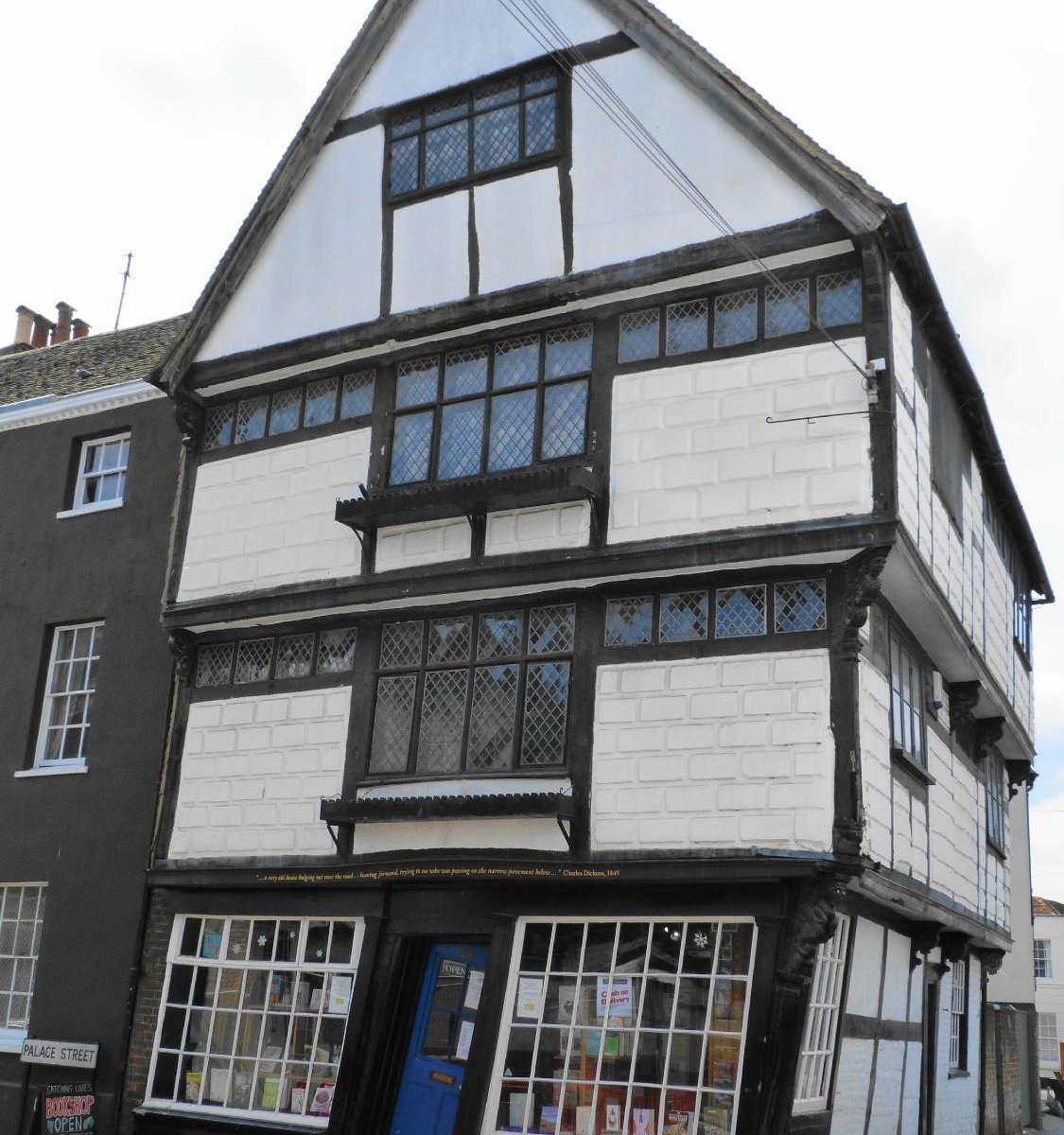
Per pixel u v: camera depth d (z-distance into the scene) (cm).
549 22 1161
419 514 1124
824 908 914
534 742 1057
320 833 1139
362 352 1225
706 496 1020
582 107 1141
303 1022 1126
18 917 1336
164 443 1392
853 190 992
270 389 1289
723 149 1071
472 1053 1016
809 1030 977
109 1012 1221
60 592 1410
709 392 1043
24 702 1392
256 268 1305
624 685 1027
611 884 998
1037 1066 2103
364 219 1245
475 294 1159
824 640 965
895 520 942
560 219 1132
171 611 1263
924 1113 1320
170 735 1266
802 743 949
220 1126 1118
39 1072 1241
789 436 1002
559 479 1038
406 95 1238
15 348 2039
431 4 1242
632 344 1091
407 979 1105
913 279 1077
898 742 1097
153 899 1236
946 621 1160
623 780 1005
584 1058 986
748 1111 901
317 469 1227
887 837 1033
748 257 1034
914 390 1102
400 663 1147
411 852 1080
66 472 1455
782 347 1023
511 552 1091
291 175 1288
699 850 961
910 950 1240
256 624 1232
